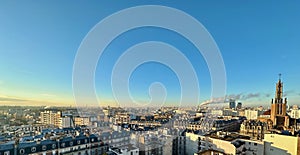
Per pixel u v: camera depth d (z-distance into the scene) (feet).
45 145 108.88
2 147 98.84
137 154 103.35
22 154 100.48
